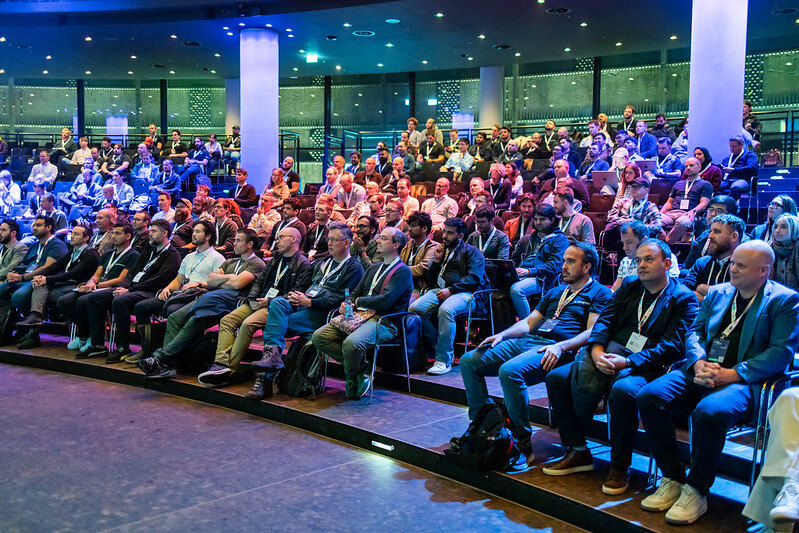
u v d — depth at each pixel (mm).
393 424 4715
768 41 14938
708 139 9227
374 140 14922
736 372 3289
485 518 3566
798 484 2891
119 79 19766
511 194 9078
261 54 13109
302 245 7781
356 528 3465
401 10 12109
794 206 5227
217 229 7914
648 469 3732
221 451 4566
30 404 5652
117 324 6582
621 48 14758
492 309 5809
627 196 7812
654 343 3738
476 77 17984
